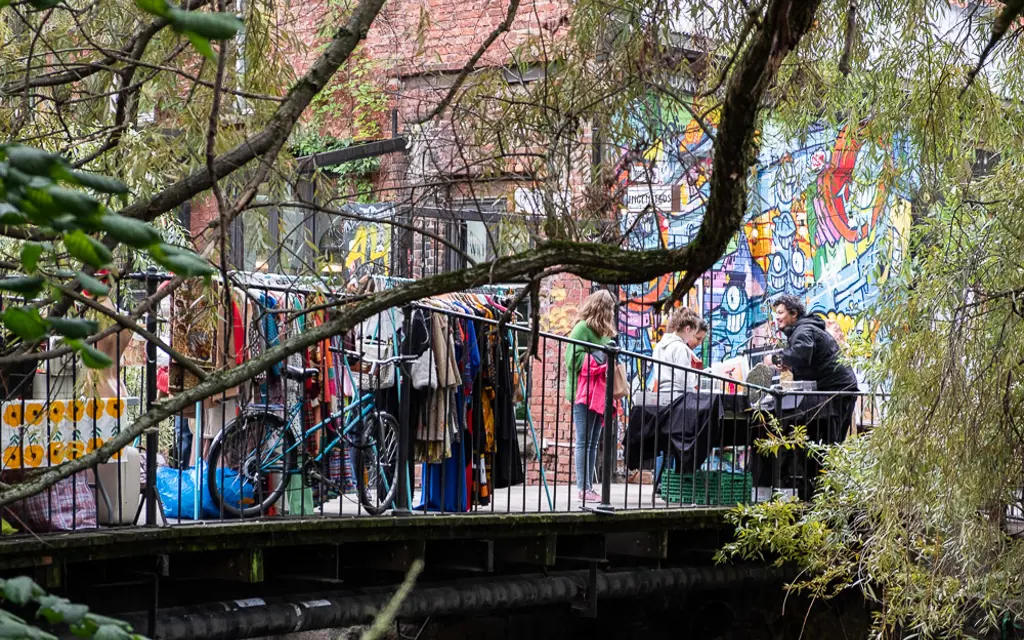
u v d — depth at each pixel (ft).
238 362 22.63
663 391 33.58
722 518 31.91
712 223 13.53
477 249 35.68
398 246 26.43
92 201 6.00
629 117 20.25
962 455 25.89
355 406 26.73
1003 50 24.35
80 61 17.84
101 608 22.35
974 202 25.80
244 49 18.80
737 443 33.96
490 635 33.42
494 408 28.40
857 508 30.27
